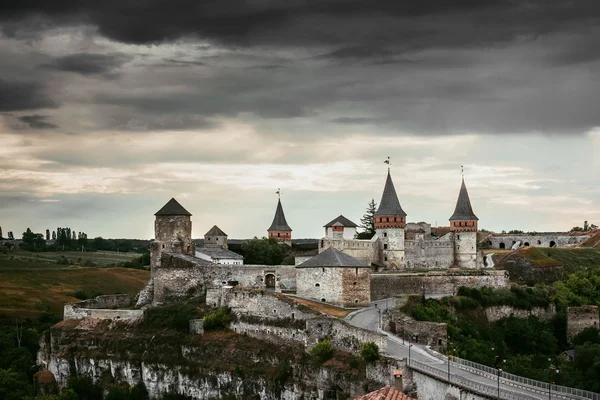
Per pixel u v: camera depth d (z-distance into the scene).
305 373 163.50
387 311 173.75
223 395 181.50
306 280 194.25
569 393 113.81
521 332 197.50
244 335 190.38
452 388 114.44
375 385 138.38
